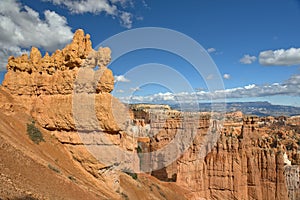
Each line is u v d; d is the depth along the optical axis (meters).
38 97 39.91
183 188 68.56
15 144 28.83
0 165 22.05
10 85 40.00
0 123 31.84
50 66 40.38
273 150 76.69
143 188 46.56
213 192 74.25
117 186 38.09
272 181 74.88
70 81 38.09
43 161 29.70
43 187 23.44
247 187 75.06
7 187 18.67
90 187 32.25
